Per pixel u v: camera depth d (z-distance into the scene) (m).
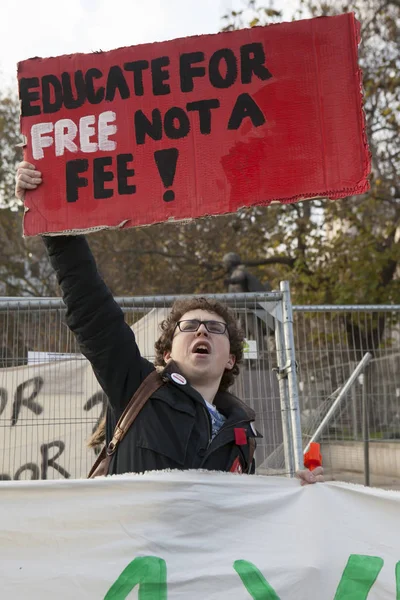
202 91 2.72
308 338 6.80
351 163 2.63
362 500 2.54
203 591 2.42
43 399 5.49
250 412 2.77
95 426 5.48
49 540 2.45
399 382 7.14
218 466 2.63
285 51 2.71
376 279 16.52
